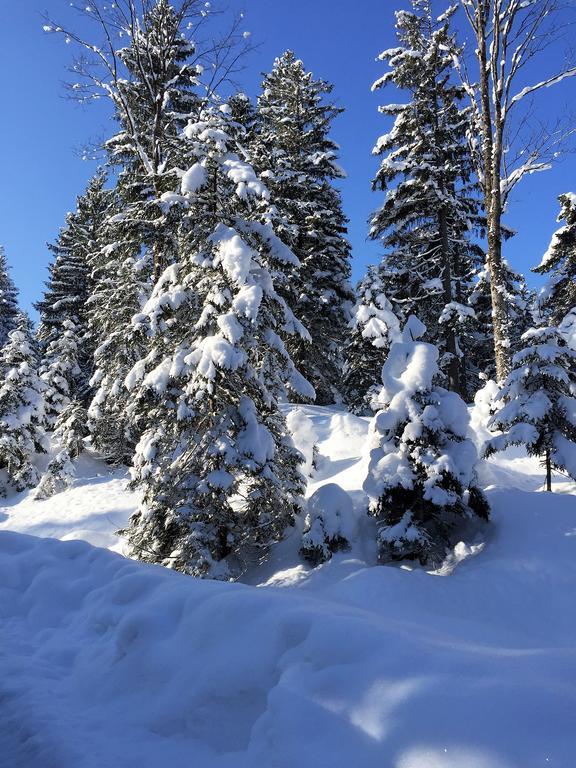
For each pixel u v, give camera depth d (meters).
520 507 7.21
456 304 18.81
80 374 26.36
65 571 5.04
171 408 8.70
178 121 15.54
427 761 2.01
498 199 11.79
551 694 2.14
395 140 20.59
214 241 8.41
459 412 7.43
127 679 3.20
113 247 10.56
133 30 14.60
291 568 7.64
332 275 22.73
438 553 7.09
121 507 14.23
